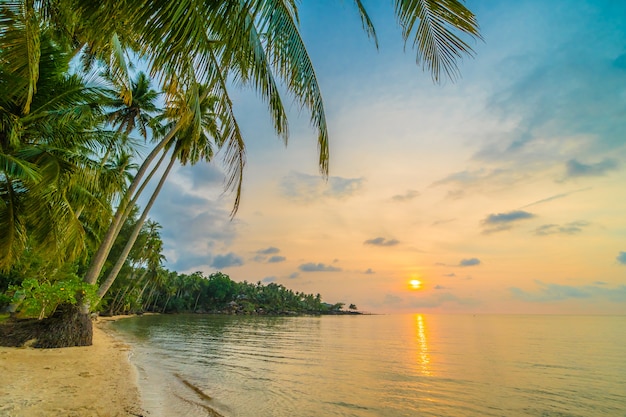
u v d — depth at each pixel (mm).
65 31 8391
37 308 15469
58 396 6816
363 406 8789
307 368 14578
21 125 8797
